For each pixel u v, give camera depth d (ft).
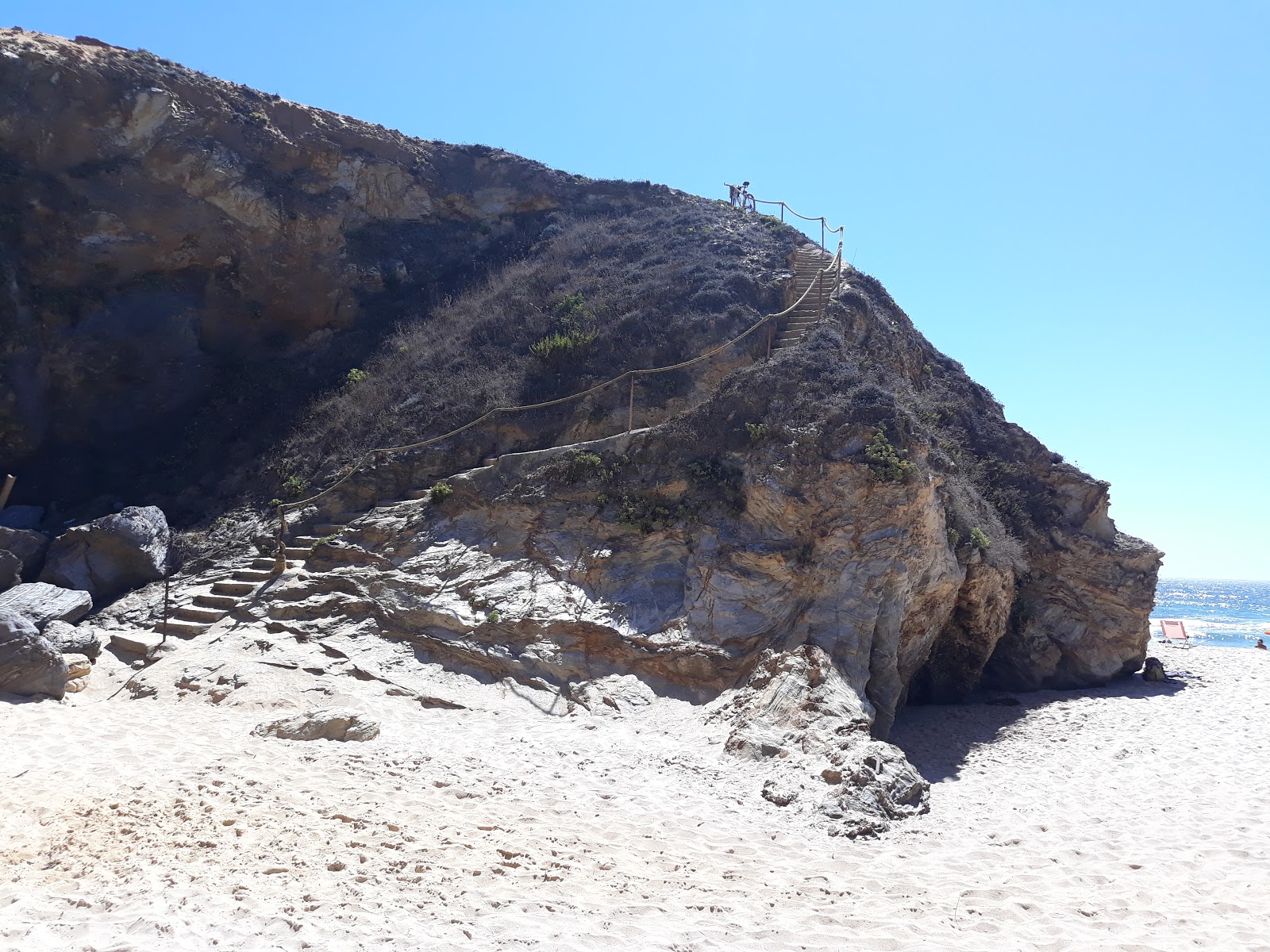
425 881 21.80
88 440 68.08
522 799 29.53
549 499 51.80
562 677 43.55
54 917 18.54
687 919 21.02
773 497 47.16
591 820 27.91
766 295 69.10
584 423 58.29
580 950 18.80
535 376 62.85
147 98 73.82
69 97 70.54
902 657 48.98
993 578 54.70
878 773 32.30
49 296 66.69
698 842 26.76
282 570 51.44
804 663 40.01
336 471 59.52
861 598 43.78
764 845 26.84
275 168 81.87
